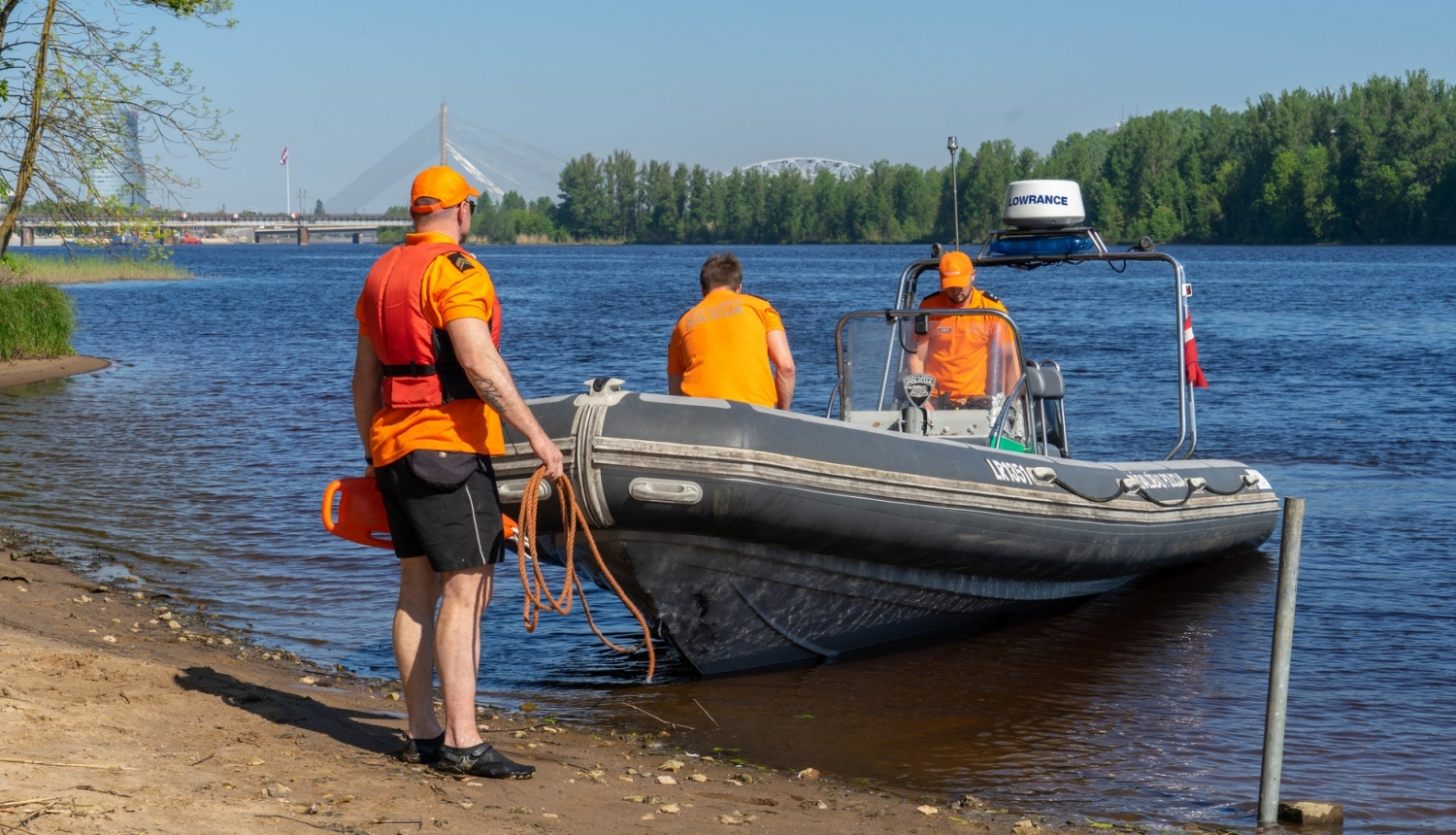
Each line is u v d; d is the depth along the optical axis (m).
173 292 51.75
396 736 4.15
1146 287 50.72
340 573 7.22
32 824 2.74
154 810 2.95
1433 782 4.22
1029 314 34.28
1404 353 21.50
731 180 180.62
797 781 4.18
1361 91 111.19
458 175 3.69
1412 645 5.85
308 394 16.94
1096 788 4.18
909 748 4.59
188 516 8.77
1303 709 4.99
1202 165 117.38
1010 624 6.55
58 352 21.95
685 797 3.81
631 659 5.87
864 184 160.00
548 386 18.20
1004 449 6.66
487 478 3.59
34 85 16.88
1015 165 127.31
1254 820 3.91
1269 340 24.61
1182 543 7.19
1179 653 5.84
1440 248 101.25
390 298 3.47
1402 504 9.17
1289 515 3.90
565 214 197.00
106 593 6.50
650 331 29.11
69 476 10.38
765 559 5.44
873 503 5.45
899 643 6.24
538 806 3.48
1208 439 12.67
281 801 3.17
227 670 5.03
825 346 24.77
